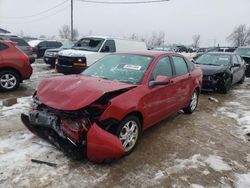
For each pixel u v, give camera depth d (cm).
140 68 465
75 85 390
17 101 678
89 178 343
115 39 1133
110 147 349
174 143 472
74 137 355
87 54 991
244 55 1578
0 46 794
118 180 344
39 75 1175
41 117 390
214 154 438
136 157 408
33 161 371
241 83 1273
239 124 605
